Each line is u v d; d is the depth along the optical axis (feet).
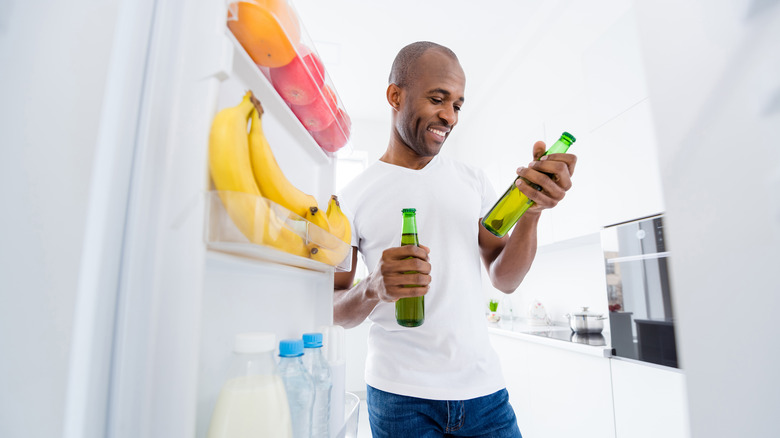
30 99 1.14
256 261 1.62
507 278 3.62
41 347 1.04
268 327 1.86
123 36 1.08
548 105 9.39
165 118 1.11
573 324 7.36
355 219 3.66
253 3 1.40
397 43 10.24
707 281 1.09
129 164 1.06
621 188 5.80
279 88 1.85
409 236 2.73
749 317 0.99
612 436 5.46
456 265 3.34
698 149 1.13
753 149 1.00
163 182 1.09
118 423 0.97
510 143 11.26
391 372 3.16
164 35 1.15
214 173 1.19
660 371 4.78
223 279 1.50
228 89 1.49
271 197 1.50
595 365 5.82
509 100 11.39
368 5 8.91
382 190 3.58
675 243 1.16
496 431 3.13
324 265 2.07
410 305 2.68
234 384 1.31
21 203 1.11
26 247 1.09
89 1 1.15
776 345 0.95
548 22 9.24
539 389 7.20
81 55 1.13
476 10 9.12
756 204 1.00
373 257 3.52
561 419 6.52
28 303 1.07
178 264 1.07
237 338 1.34
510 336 8.41
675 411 4.56
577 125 7.34
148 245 1.06
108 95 1.05
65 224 1.07
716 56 1.09
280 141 2.01
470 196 3.66
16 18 1.18
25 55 1.16
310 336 1.86
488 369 3.27
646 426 4.93
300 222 1.57
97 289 0.99
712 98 1.10
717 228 1.07
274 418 1.31
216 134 1.19
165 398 1.01
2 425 1.03
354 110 14.06
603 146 6.22
